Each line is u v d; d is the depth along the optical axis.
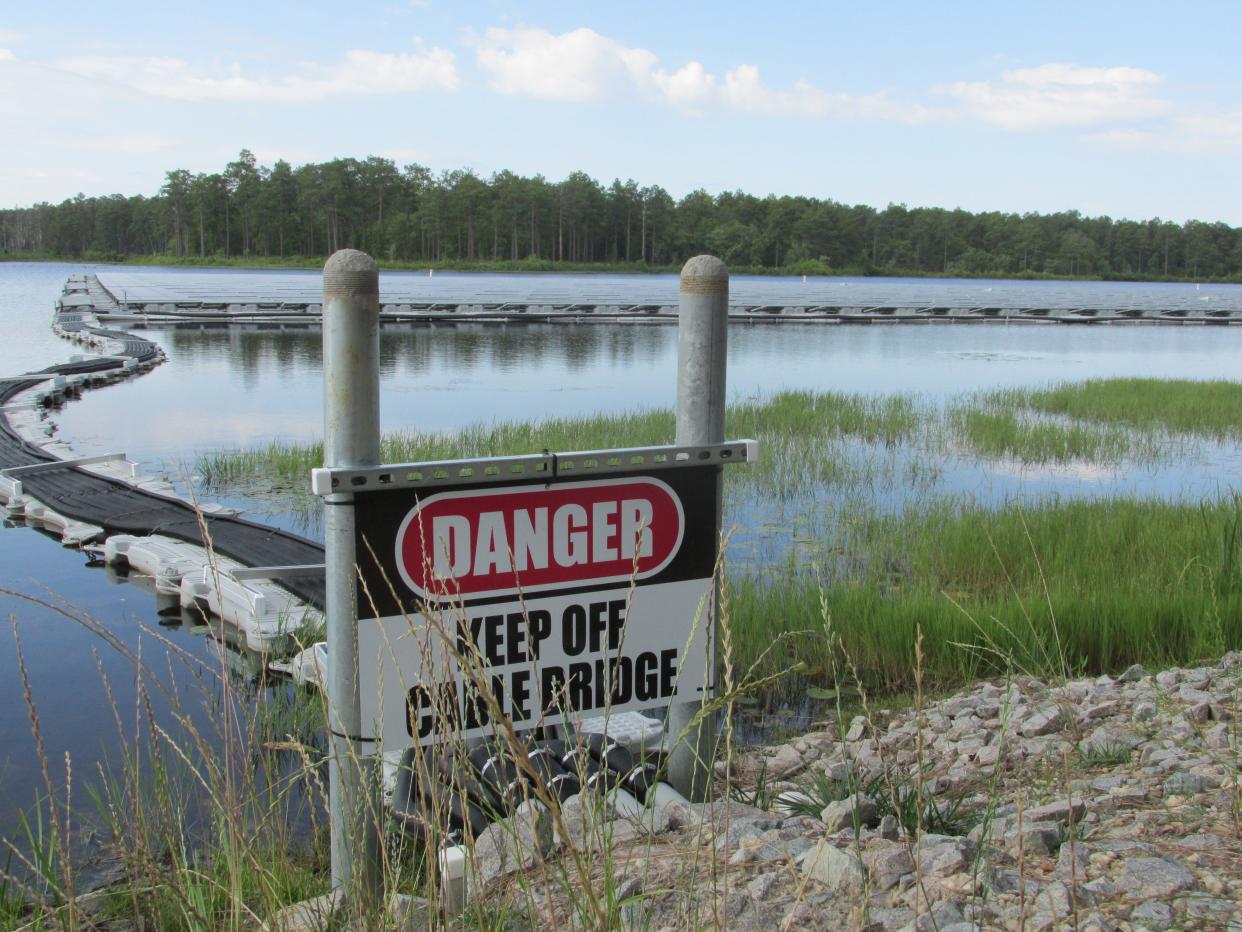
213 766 2.92
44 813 4.80
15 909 3.66
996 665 6.33
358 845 2.86
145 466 15.02
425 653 2.54
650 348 38.28
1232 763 3.82
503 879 2.71
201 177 152.62
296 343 37.59
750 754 5.30
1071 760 4.28
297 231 147.38
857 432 18.39
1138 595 7.15
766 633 6.80
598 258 155.00
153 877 2.73
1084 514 10.00
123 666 6.96
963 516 10.26
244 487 13.60
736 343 42.47
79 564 9.83
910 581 8.66
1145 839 3.06
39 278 110.31
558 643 3.33
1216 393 23.30
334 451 2.96
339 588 2.98
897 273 162.38
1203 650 6.38
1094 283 157.25
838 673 6.49
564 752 3.60
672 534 3.46
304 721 5.52
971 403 22.72
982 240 166.38
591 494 3.31
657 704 3.52
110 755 5.47
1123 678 5.72
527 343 39.75
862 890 2.60
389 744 3.05
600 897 2.28
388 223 146.75
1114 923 2.48
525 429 17.25
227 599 7.72
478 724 3.14
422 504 3.04
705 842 2.97
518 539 3.21
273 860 3.11
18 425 17.45
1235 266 168.38
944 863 2.72
